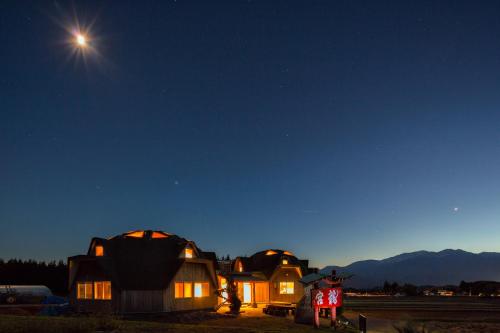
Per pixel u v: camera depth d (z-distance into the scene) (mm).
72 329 17766
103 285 33969
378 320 32062
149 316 32469
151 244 36406
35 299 46781
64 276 64938
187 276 36375
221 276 41344
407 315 36781
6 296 45438
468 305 47312
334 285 24500
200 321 30656
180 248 36156
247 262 48719
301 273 45375
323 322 28125
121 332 17938
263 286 44625
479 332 27734
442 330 27922
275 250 48438
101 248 35594
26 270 63062
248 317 32656
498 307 45156
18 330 17156
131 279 33750
